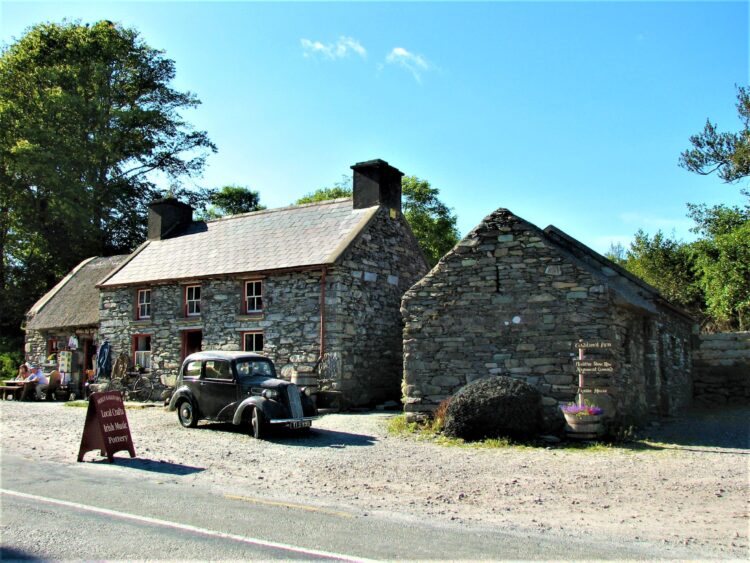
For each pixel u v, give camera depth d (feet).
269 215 74.79
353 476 30.71
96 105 110.73
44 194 110.52
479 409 40.73
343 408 57.52
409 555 18.07
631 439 41.14
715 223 98.17
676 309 59.26
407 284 71.10
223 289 66.23
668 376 58.23
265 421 41.78
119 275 75.56
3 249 115.14
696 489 27.55
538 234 44.98
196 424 47.21
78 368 80.79
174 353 68.95
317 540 19.54
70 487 27.22
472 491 27.45
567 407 40.88
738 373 71.31
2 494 25.66
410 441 40.88
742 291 85.05
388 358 65.87
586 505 24.94
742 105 79.82
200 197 131.54
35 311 89.92
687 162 82.17
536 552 18.54
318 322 59.93
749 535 20.63
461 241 46.91
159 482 28.78
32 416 55.93
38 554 17.89
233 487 28.07
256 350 63.77
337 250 60.44
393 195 70.90
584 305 42.55
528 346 43.83
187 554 17.95
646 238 123.95
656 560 17.88
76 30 116.16
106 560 17.42
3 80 108.99
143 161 124.67
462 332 45.88
